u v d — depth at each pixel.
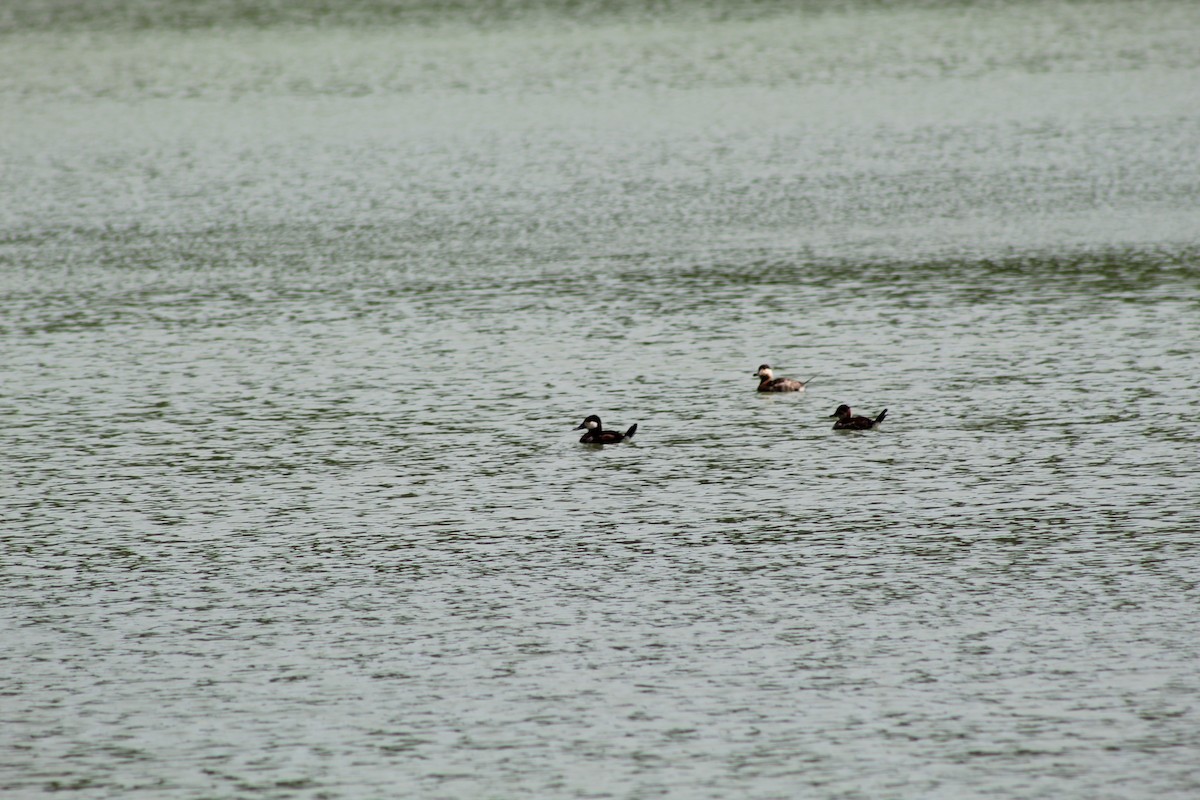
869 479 43.28
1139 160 95.06
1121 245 74.19
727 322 62.53
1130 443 45.78
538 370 56.09
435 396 53.06
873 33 147.00
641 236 80.06
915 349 57.53
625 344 59.53
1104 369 53.97
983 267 70.81
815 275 70.38
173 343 61.34
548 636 33.41
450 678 31.56
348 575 37.12
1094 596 34.69
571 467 45.03
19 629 34.19
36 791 27.56
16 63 141.75
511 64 136.38
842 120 111.56
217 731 29.58
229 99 124.62
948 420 48.66
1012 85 122.50
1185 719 29.11
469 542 39.16
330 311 66.25
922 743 28.61
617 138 107.56
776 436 47.50
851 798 26.98
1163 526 38.94
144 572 37.53
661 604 34.94
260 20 160.00
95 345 61.16
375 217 86.38
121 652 32.97
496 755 28.58
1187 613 33.59
